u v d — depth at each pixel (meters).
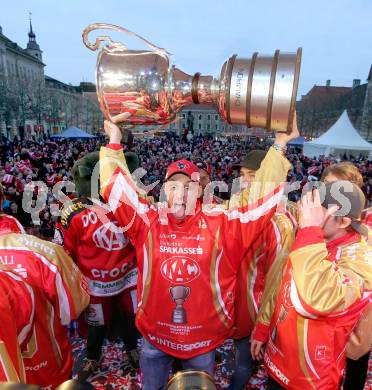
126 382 2.60
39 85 56.19
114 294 2.57
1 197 1.71
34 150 23.33
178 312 1.76
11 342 1.26
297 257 1.42
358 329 1.72
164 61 1.39
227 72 1.33
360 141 22.92
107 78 1.40
